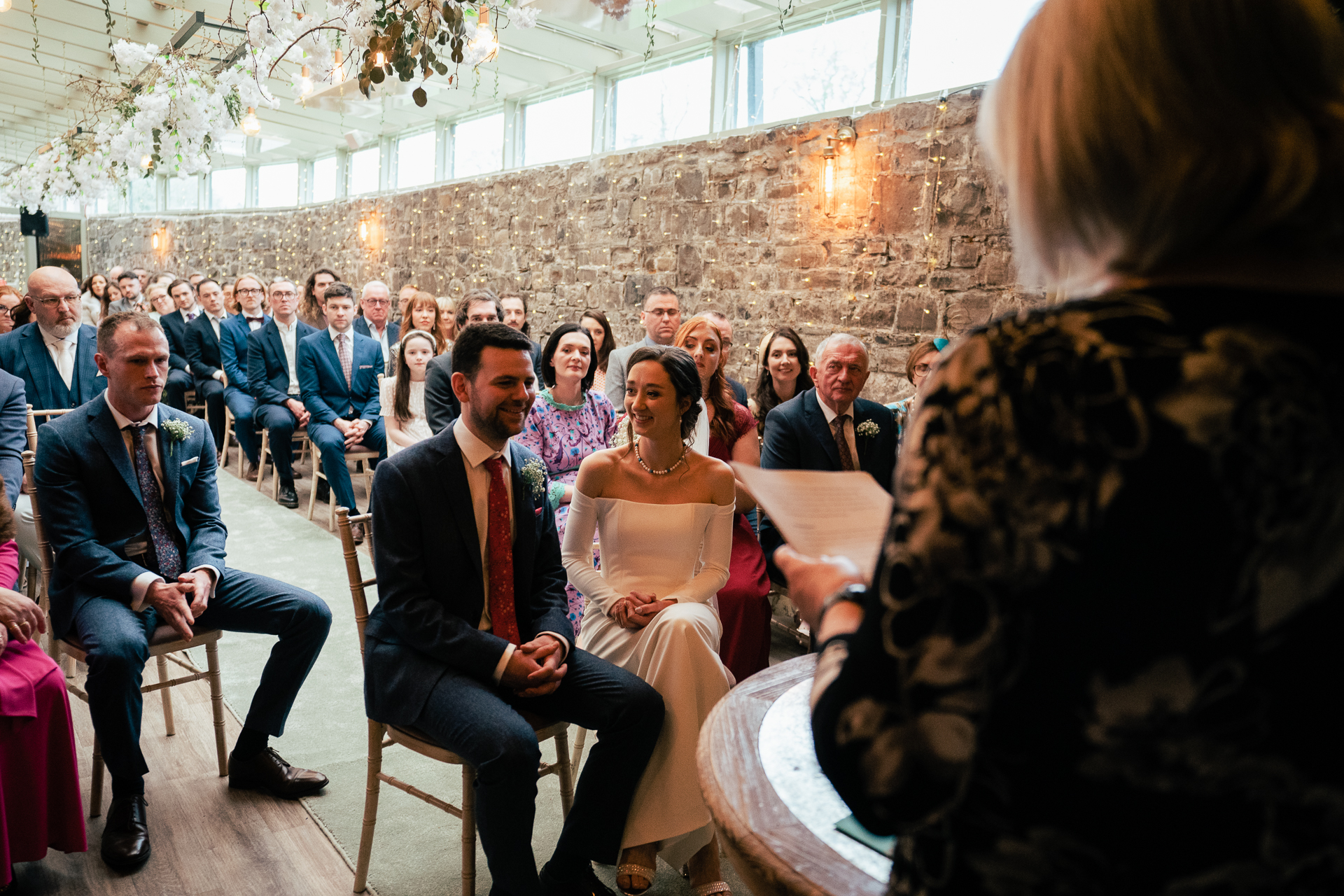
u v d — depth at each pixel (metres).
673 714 2.18
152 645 2.46
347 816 2.51
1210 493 0.55
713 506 2.58
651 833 2.13
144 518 2.62
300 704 3.22
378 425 5.76
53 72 10.57
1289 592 0.55
